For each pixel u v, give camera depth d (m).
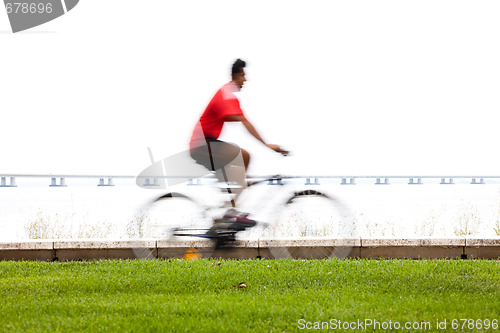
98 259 13.80
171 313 8.90
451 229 20.70
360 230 20.52
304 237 13.63
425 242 13.68
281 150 12.91
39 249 13.84
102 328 8.10
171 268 12.14
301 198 13.49
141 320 8.52
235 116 12.61
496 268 11.88
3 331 8.06
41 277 11.61
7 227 26.36
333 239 13.59
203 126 12.76
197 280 11.12
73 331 8.04
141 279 11.20
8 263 13.16
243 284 10.73
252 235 13.68
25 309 9.16
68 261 13.84
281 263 12.59
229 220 12.95
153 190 13.36
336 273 11.61
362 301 9.50
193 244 13.46
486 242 13.66
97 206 45.53
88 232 20.14
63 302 9.58
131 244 13.66
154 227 13.47
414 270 11.66
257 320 8.45
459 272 11.60
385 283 10.91
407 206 42.91
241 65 12.86
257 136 12.82
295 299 9.66
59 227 21.08
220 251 13.62
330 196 13.67
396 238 13.71
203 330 8.00
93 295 10.20
